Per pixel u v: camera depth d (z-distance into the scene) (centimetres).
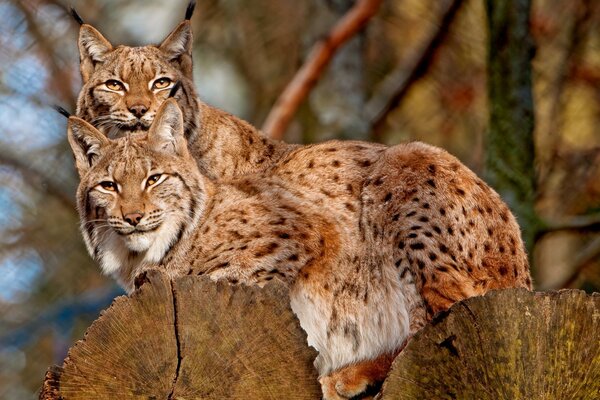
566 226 1357
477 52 1756
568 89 1655
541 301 629
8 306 1780
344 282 966
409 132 1769
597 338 624
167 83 1309
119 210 962
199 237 970
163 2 1912
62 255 1805
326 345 959
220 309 648
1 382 1750
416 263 941
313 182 1011
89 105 1316
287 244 957
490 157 1402
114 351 644
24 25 1808
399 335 952
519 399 625
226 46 1888
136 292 648
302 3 1873
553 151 1612
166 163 988
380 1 1628
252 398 643
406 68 1777
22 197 1792
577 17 1661
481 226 958
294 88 1597
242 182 1016
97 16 1869
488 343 628
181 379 643
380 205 978
